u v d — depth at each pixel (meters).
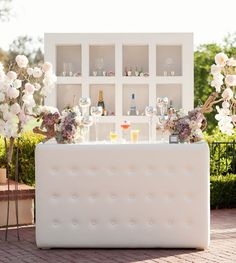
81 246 8.60
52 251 8.55
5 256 8.28
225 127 9.58
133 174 8.53
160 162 8.50
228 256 8.14
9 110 9.15
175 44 13.31
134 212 8.53
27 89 9.16
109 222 8.57
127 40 13.11
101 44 13.27
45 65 9.42
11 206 10.23
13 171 11.64
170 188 8.48
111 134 10.09
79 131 9.03
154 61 13.19
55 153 8.57
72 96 13.37
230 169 12.74
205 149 8.47
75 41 13.10
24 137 11.64
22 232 9.76
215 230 9.75
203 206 8.47
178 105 13.34
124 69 13.38
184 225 8.50
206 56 21.41
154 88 13.20
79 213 8.58
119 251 8.50
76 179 8.57
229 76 9.35
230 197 11.83
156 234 8.52
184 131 8.82
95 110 9.80
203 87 21.27
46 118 9.02
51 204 8.59
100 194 8.55
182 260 7.96
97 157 8.55
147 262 7.88
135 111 13.18
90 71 13.38
